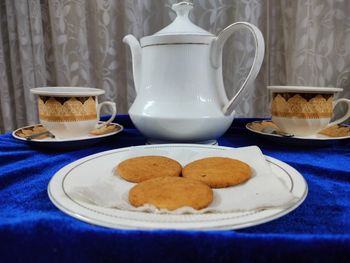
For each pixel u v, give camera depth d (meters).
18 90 1.12
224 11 0.90
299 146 0.48
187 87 0.43
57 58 1.02
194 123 0.42
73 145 0.46
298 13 0.81
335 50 0.79
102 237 0.19
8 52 1.12
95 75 1.04
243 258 0.18
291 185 0.27
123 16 0.94
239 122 0.65
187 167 0.34
